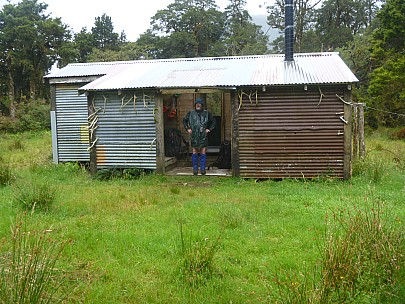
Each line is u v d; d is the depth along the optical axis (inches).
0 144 794.8
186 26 1918.1
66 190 357.7
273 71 437.1
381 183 363.6
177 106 544.7
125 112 436.5
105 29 2122.3
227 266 178.9
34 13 1622.8
